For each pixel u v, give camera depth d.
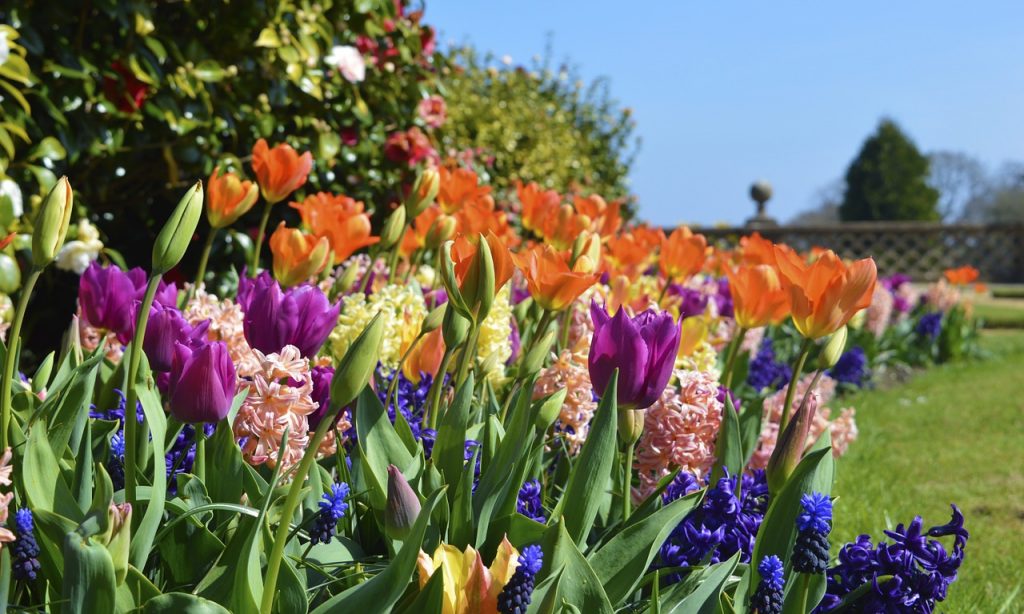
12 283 2.84
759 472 1.92
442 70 6.27
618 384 1.52
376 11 4.77
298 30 4.22
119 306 1.84
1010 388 8.12
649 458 1.91
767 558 1.30
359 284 3.06
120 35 3.85
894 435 5.96
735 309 2.34
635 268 3.34
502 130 8.95
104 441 1.56
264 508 1.14
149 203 4.40
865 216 40.97
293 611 1.17
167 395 1.60
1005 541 3.76
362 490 1.54
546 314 1.70
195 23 4.17
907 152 40.38
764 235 19.28
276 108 4.46
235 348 1.70
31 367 4.16
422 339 2.10
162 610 1.09
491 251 1.52
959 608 2.74
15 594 1.22
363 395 1.51
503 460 1.45
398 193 4.88
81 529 1.06
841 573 1.51
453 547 1.23
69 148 3.53
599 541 1.60
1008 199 45.78
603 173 12.07
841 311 1.74
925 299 10.88
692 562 1.55
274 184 2.59
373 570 1.38
